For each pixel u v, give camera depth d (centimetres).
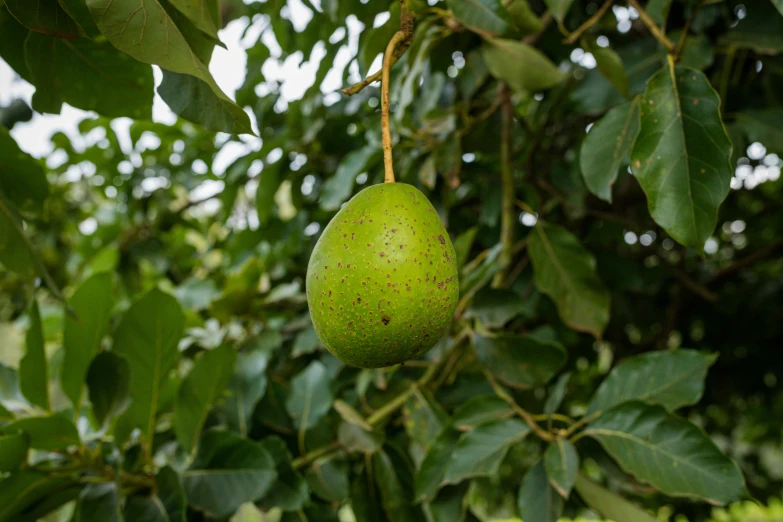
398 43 43
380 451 64
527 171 84
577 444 64
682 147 48
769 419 159
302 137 90
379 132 79
